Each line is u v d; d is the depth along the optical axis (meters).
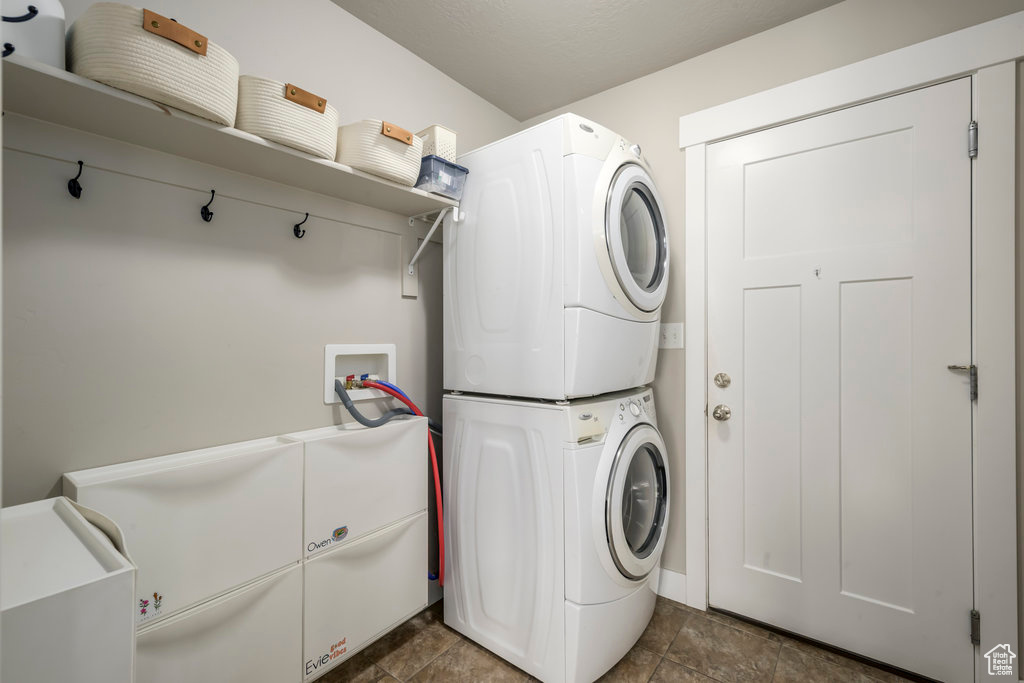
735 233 1.82
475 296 1.64
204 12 1.27
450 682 1.45
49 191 1.02
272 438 1.39
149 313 1.16
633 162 1.57
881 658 1.54
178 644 1.04
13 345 0.98
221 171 1.28
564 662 1.36
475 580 1.61
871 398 1.57
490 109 2.29
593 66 1.98
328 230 1.54
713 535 1.87
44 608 0.59
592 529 1.37
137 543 0.99
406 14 1.65
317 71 1.54
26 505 0.91
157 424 1.17
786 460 1.72
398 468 1.55
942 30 1.44
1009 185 1.36
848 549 1.60
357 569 1.41
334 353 1.55
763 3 1.60
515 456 1.50
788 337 1.71
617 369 1.53
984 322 1.39
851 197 1.60
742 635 1.70
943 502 1.45
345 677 1.47
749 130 1.78
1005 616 1.36
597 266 1.42
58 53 0.89
